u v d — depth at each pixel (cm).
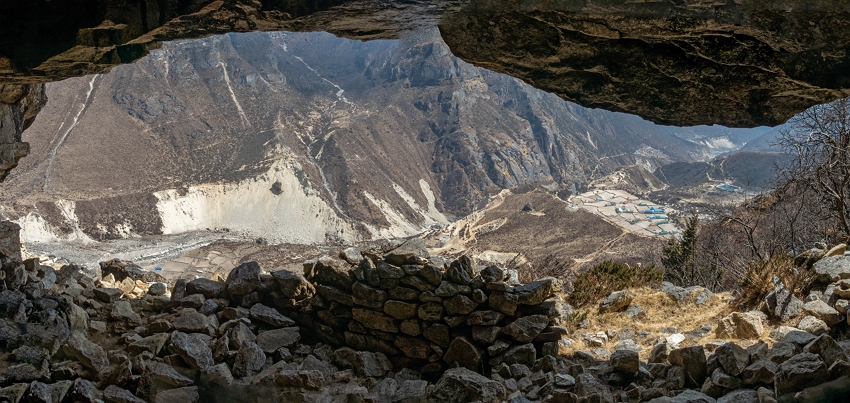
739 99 525
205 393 599
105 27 475
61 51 493
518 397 566
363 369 673
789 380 514
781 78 489
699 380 605
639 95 539
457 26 484
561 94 561
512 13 461
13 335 602
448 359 668
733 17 433
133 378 582
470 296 671
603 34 469
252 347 648
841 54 434
